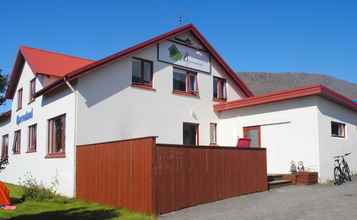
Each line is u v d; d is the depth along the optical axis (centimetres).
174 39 1838
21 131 2059
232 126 1895
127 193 1108
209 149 1211
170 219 956
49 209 1136
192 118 1864
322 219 863
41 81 1816
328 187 1388
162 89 1750
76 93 1418
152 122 1680
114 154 1176
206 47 1977
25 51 2030
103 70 1512
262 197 1234
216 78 2050
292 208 1006
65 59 2078
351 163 1783
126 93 1592
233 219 914
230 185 1263
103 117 1489
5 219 1005
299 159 1583
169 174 1069
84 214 1043
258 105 1773
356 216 874
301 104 1598
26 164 1912
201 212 1030
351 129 1816
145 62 1706
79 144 1401
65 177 1432
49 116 1642
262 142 1738
